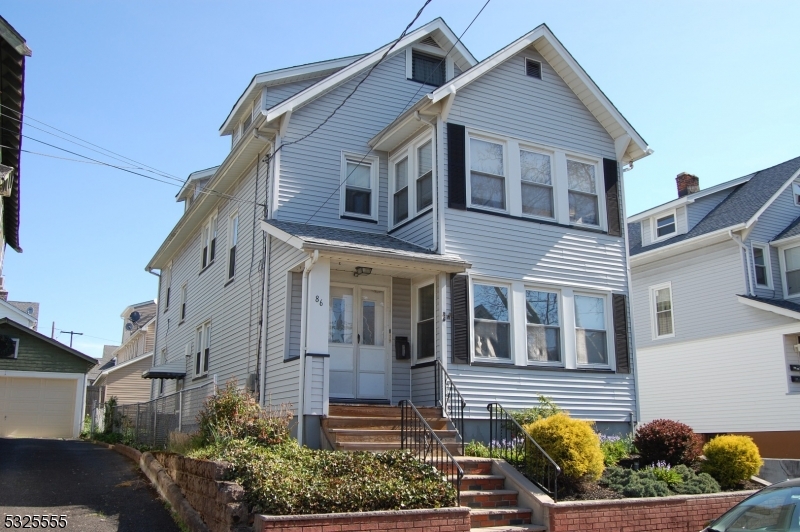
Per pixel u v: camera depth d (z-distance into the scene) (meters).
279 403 13.33
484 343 13.85
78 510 9.98
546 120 15.61
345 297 14.16
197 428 13.02
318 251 12.01
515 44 15.16
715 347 22.55
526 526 9.55
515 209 14.73
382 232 15.81
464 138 14.41
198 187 23.00
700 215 25.20
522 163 15.18
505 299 14.32
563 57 15.71
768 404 20.61
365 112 16.47
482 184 14.55
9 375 26.06
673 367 23.86
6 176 11.83
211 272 20.14
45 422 26.48
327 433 11.49
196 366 21.02
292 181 15.20
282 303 13.90
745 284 21.84
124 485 12.23
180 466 10.77
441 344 13.25
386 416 12.40
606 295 15.67
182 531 9.08
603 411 14.92
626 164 16.80
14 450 17.86
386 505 8.25
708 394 22.48
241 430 10.81
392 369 14.17
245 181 17.30
